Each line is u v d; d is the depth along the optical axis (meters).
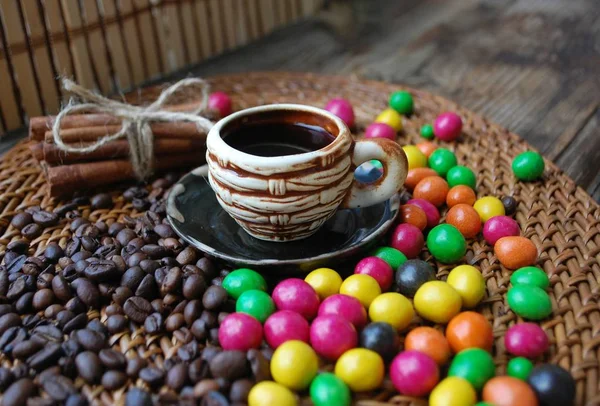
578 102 0.52
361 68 0.59
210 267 0.33
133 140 0.40
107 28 0.53
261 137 0.35
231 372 0.28
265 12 0.67
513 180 0.40
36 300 0.32
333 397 0.27
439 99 0.48
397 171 0.33
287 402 0.27
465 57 0.61
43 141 0.40
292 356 0.28
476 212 0.36
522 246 0.33
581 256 0.34
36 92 0.50
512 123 0.49
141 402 0.27
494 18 0.70
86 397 0.28
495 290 0.33
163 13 0.56
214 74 0.58
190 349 0.30
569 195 0.38
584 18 0.68
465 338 0.29
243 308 0.31
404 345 0.30
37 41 0.49
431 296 0.31
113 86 0.55
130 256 0.34
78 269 0.33
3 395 0.28
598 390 0.28
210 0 0.60
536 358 0.29
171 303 0.32
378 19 0.71
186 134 0.41
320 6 0.74
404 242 0.34
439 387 0.27
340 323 0.29
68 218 0.38
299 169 0.31
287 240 0.34
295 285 0.31
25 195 0.40
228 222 0.36
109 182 0.40
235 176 0.32
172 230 0.36
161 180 0.41
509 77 0.56
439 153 0.41
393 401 0.28
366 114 0.47
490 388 0.27
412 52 0.62
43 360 0.29
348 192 0.34
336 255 0.32
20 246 0.35
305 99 0.49
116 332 0.31
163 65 0.58
